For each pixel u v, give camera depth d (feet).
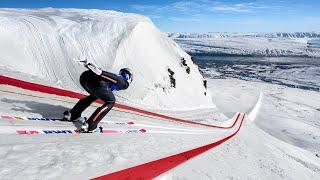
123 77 23.89
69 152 18.54
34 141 18.99
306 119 332.60
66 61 111.96
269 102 400.47
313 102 480.64
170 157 25.75
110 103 24.08
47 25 121.70
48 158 16.61
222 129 99.66
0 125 19.90
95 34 133.90
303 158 138.21
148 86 136.77
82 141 21.95
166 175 20.02
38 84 45.96
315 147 221.87
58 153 17.85
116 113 44.98
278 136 239.30
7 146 16.81
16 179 13.03
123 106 55.52
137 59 141.38
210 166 36.11
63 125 24.06
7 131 19.35
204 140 52.70
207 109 174.50
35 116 24.88
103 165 17.94
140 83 134.00
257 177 47.34
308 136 250.78
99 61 122.72
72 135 22.59
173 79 161.48
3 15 113.29
